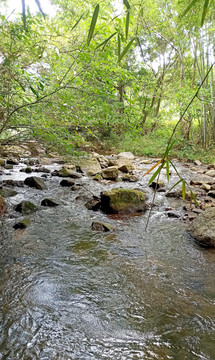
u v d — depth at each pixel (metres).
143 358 1.73
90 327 2.01
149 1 9.78
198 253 3.25
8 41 3.24
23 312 2.14
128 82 4.21
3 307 2.19
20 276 2.66
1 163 8.62
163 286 2.56
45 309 2.19
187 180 7.62
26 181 6.40
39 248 3.28
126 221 4.30
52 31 3.30
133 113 4.09
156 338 1.90
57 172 7.81
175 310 2.21
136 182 7.31
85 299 2.34
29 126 4.05
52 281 2.60
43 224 4.07
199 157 11.84
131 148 14.29
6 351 1.76
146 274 2.77
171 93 12.31
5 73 3.16
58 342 1.85
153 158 12.81
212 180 7.61
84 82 3.78
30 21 3.03
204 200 5.41
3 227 3.86
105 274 2.75
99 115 4.18
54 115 4.07
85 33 3.62
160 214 4.65
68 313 2.15
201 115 12.34
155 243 3.51
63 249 3.28
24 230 3.80
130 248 3.36
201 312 2.19
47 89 3.88
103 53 3.66
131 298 2.37
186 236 3.73
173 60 17.70
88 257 3.10
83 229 3.92
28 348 1.79
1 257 3.02
